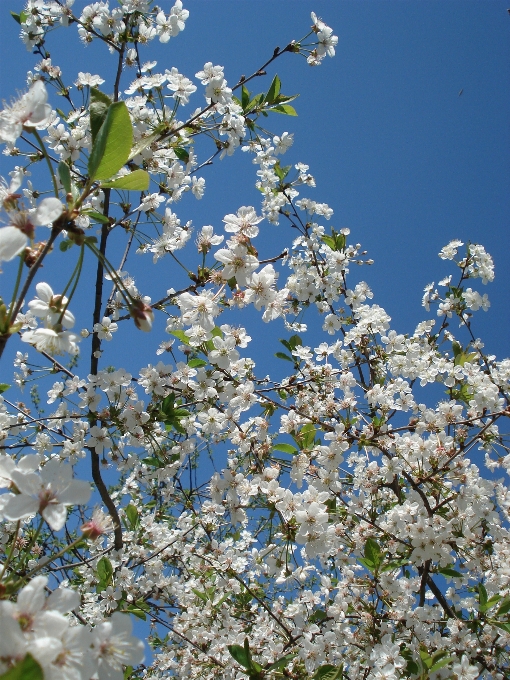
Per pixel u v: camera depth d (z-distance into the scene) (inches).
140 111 183.0
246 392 188.4
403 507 196.5
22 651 59.7
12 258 73.4
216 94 192.1
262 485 173.3
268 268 153.1
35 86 82.4
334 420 216.7
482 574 227.9
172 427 238.5
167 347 214.1
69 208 80.7
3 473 83.0
